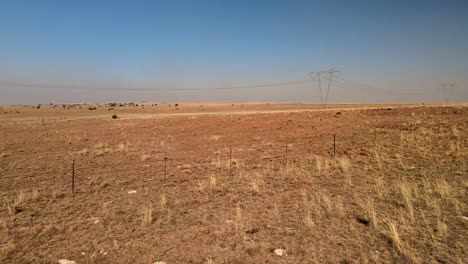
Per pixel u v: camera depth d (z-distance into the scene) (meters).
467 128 18.48
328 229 7.14
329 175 12.27
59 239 7.01
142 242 6.75
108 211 8.84
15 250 6.46
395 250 6.04
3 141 27.30
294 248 6.26
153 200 9.87
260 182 11.51
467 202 8.31
